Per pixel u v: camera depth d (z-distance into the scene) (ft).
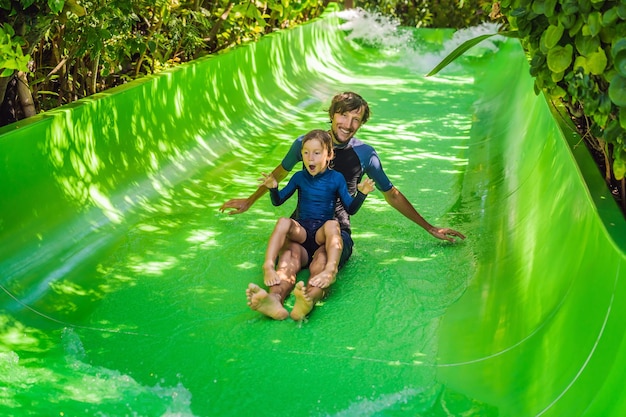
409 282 14.61
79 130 16.35
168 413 10.55
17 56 14.05
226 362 11.84
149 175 18.72
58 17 16.06
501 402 10.46
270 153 24.11
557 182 13.97
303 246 14.78
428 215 18.42
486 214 18.19
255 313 13.38
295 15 36.35
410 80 37.78
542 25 12.78
